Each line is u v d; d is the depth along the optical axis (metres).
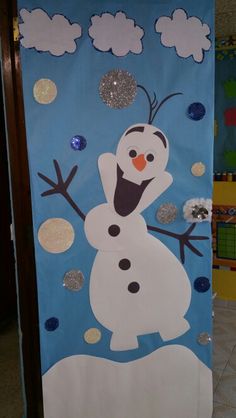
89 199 1.24
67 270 1.26
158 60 1.22
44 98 1.17
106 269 1.29
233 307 2.74
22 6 1.12
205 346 1.41
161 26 1.20
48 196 1.21
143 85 1.22
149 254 1.31
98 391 1.35
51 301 1.27
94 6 1.16
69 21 1.15
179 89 1.24
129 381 1.37
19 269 1.33
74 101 1.19
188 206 1.30
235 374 1.90
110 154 1.23
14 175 1.27
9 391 1.81
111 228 1.27
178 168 1.29
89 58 1.18
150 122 1.24
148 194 1.28
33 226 1.22
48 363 1.29
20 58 1.16
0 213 2.39
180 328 1.38
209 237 1.35
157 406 1.40
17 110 1.23
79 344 1.31
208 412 1.44
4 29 1.18
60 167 1.21
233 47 2.51
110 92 1.21
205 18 1.23
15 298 2.59
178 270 1.34
